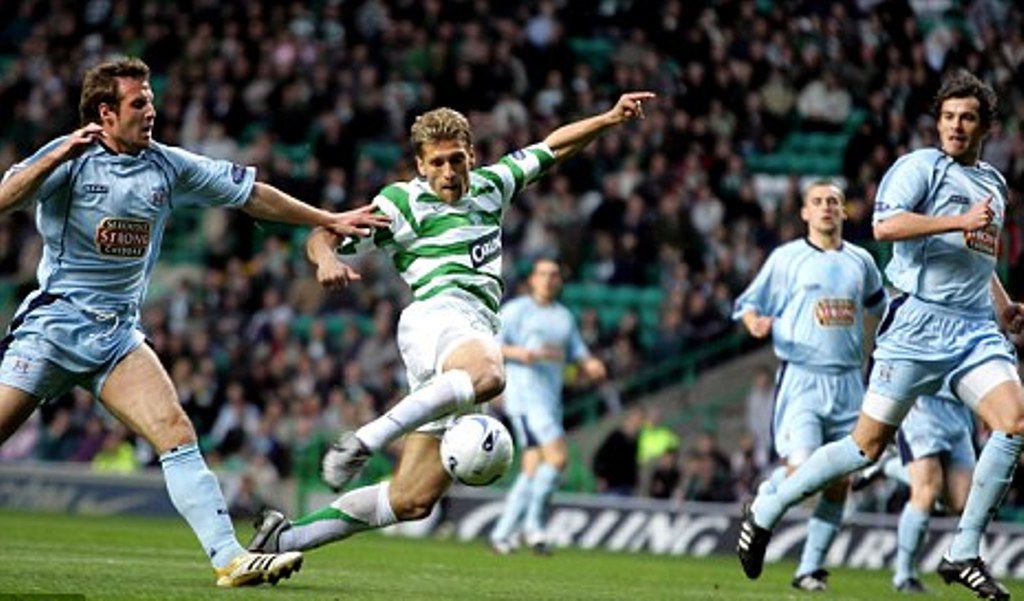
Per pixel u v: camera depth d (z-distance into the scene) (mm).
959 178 24625
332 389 58750
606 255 61344
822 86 64125
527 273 62094
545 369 42812
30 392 21422
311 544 23141
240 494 55969
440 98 68062
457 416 22078
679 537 48406
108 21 77000
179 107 71625
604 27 71188
